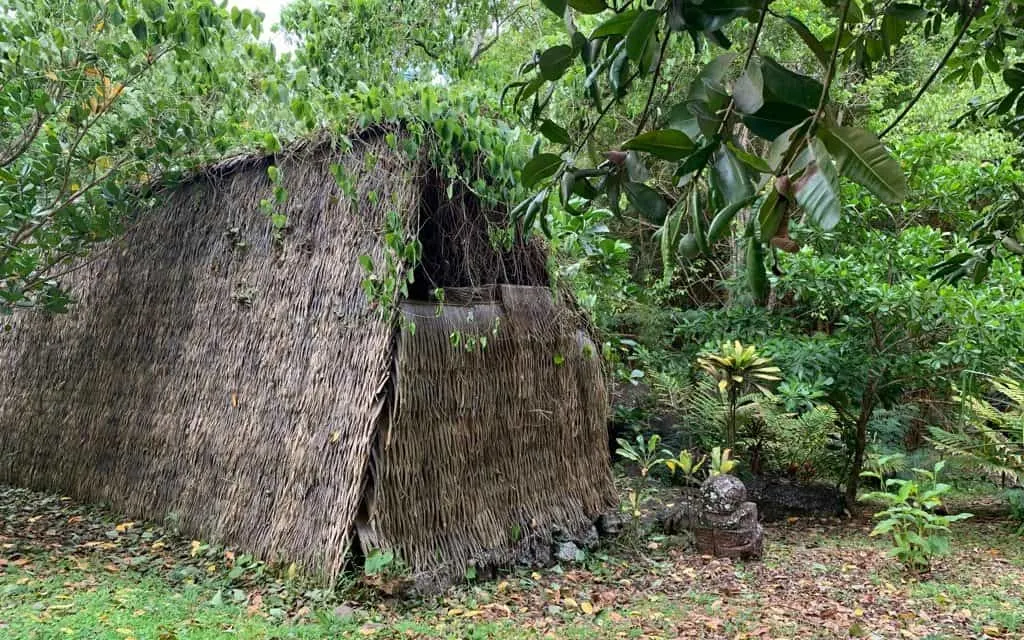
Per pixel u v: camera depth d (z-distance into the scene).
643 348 7.32
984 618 3.87
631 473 7.12
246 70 4.22
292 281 4.62
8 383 6.37
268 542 4.14
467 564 4.18
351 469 3.90
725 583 4.47
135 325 5.54
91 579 3.86
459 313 4.46
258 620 3.37
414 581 3.80
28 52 4.02
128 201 5.23
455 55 5.41
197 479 4.74
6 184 4.39
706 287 8.87
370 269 3.87
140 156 4.69
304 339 4.43
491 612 3.74
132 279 5.68
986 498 7.27
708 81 1.20
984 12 2.29
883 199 0.96
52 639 2.93
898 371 6.17
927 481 6.18
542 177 1.53
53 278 4.88
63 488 5.64
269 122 4.54
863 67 1.97
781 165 1.06
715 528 5.01
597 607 3.96
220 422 4.73
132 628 3.12
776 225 1.02
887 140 6.23
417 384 4.10
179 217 5.51
